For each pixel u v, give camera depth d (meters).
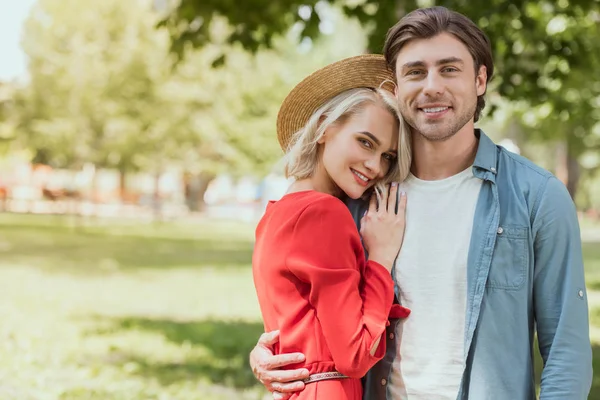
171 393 5.88
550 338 2.23
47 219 32.19
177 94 23.84
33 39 24.00
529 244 2.26
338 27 36.16
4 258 16.48
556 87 9.80
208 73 24.44
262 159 27.64
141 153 25.20
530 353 2.29
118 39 23.20
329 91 2.62
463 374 2.29
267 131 27.44
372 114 2.47
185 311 10.20
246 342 8.03
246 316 9.93
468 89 2.28
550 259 2.24
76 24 23.22
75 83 23.27
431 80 2.26
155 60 23.11
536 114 13.75
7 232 24.05
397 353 2.40
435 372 2.34
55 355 7.10
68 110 23.92
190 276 14.38
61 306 10.23
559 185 2.27
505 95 7.70
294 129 2.76
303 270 2.32
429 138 2.31
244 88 26.14
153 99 23.83
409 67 2.30
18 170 43.97
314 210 2.36
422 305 2.38
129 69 23.03
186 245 21.86
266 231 2.48
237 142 27.17
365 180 2.50
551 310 2.23
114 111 23.55
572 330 2.19
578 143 17.97
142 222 33.31
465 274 2.34
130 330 8.56
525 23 7.02
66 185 42.66
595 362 6.88
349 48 36.56
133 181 50.12
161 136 24.80
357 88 2.58
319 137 2.54
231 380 6.38
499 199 2.32
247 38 8.11
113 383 6.11
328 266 2.32
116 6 22.94
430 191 2.44
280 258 2.38
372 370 2.45
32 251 18.38
